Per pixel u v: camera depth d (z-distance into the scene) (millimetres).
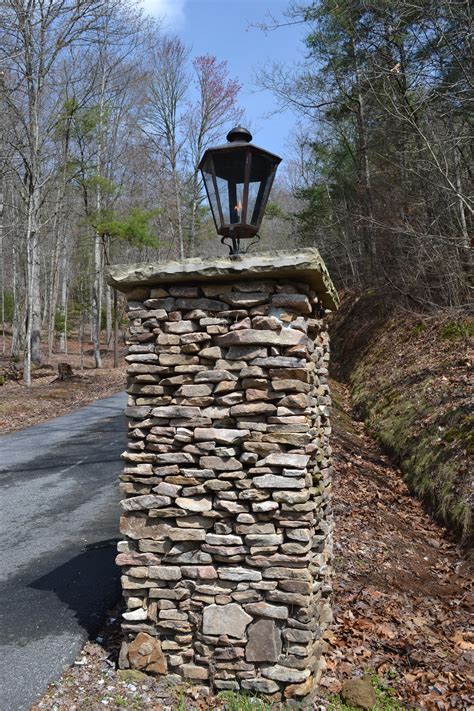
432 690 3133
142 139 27078
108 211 21641
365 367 12297
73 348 30766
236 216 3189
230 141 3221
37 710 2660
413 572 4855
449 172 7969
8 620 3555
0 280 32031
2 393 14727
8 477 7332
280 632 2811
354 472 7074
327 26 12750
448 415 7238
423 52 8094
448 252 8211
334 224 17875
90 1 16859
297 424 2816
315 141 20984
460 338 9570
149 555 2955
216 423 2943
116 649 3229
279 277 2891
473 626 3982
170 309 3035
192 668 2873
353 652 3400
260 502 2822
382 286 12945
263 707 2695
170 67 25969
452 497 5891
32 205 17328
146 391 3035
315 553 3178
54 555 4668
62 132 20547
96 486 6797
